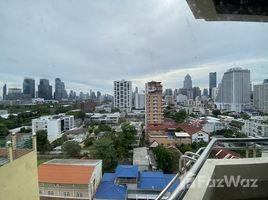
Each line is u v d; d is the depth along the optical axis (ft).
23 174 14.34
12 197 13.20
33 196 15.38
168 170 56.70
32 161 15.40
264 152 8.92
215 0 7.25
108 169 58.39
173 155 58.49
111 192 37.37
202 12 7.57
